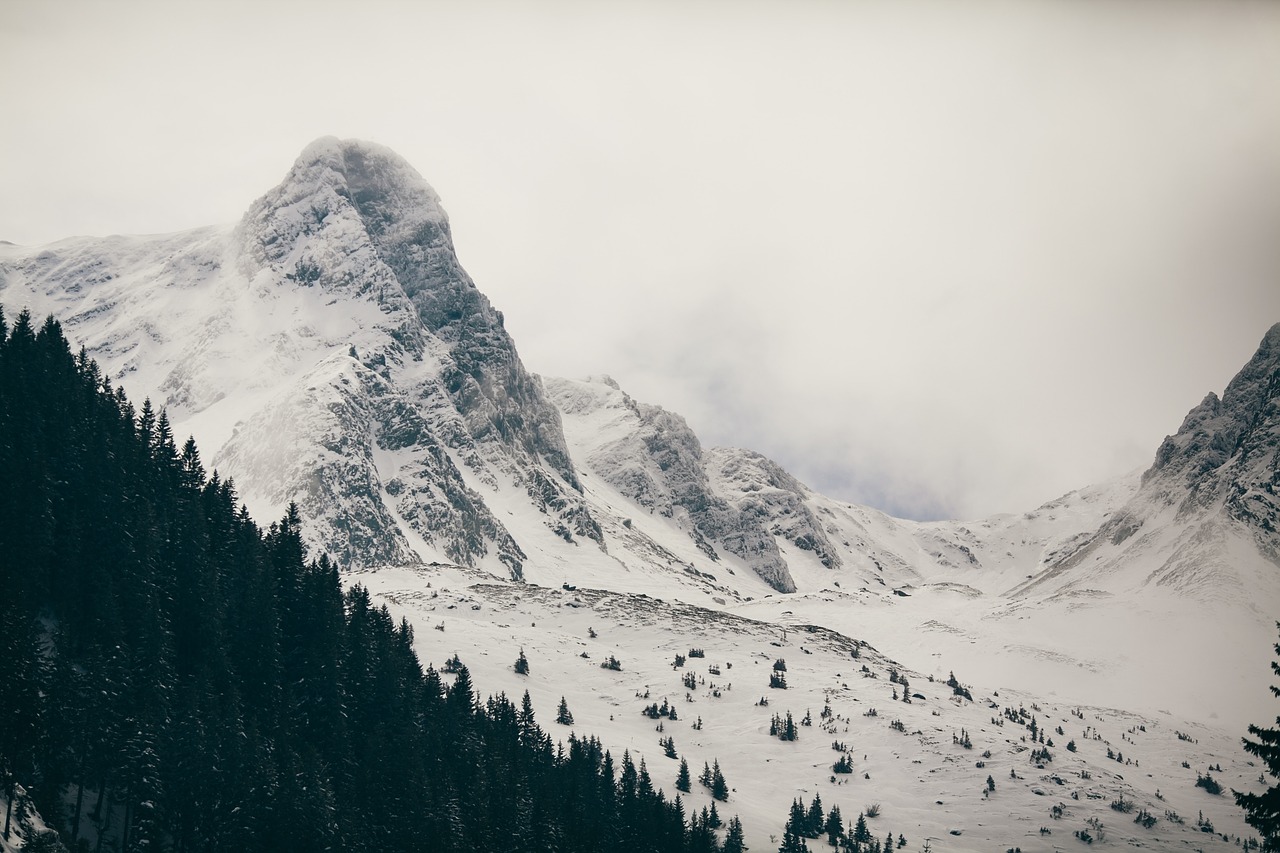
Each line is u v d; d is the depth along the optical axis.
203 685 141.12
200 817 128.88
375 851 146.50
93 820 121.94
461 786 167.88
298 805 133.75
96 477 155.75
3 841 105.62
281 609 166.38
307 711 156.62
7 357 163.88
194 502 171.75
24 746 116.38
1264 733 66.50
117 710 129.62
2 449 141.50
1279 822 65.25
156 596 146.50
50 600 140.88
